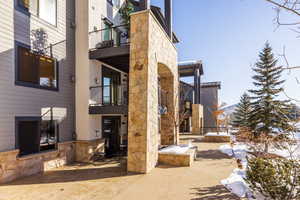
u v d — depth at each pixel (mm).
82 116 7531
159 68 8773
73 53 7711
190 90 22812
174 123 9812
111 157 8195
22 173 5457
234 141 11531
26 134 5773
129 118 6066
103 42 8281
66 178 5324
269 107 11820
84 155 7363
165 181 4980
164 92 10023
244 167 6266
